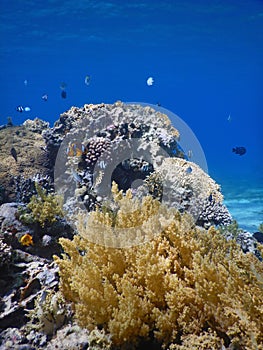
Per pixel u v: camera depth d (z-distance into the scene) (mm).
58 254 4500
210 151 90188
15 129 10320
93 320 2607
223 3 33406
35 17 36375
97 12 36188
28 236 4219
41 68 74125
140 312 2438
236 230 5746
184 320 2365
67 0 32000
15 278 3590
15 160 8547
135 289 2459
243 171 33844
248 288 2387
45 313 2973
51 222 4695
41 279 3518
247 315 2143
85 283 2674
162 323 2336
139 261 2656
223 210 6629
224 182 23438
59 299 3090
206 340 2172
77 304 2703
